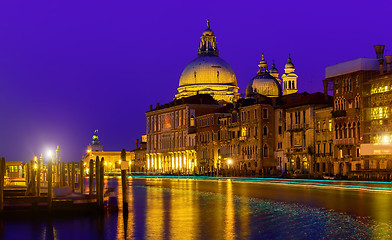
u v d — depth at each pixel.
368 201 59.03
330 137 106.75
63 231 43.19
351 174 95.81
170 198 68.75
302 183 91.12
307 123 112.62
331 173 106.06
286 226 43.91
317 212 51.34
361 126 97.00
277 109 126.00
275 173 121.81
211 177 125.88
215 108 166.25
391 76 91.12
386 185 80.25
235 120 138.38
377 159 93.06
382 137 92.56
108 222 47.12
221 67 189.88
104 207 55.50
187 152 163.38
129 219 48.78
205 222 46.62
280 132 125.44
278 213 51.25
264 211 52.94
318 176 102.62
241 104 135.00
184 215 51.12
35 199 50.72
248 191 76.69
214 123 147.38
